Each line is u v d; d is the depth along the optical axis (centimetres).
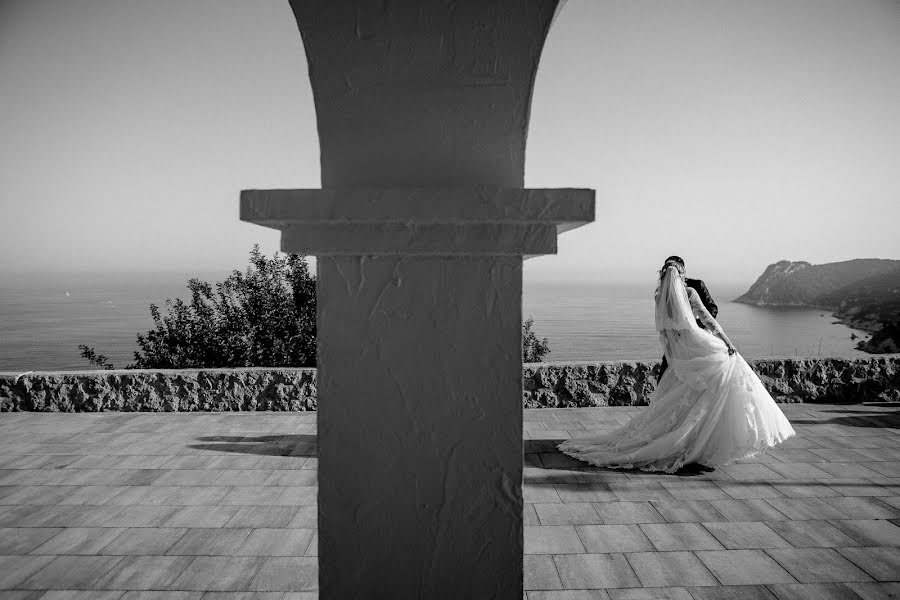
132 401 657
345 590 141
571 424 598
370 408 137
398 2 126
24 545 341
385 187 129
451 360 136
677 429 462
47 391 655
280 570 310
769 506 388
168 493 421
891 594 281
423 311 135
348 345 137
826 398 676
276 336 1212
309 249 130
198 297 1214
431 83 129
